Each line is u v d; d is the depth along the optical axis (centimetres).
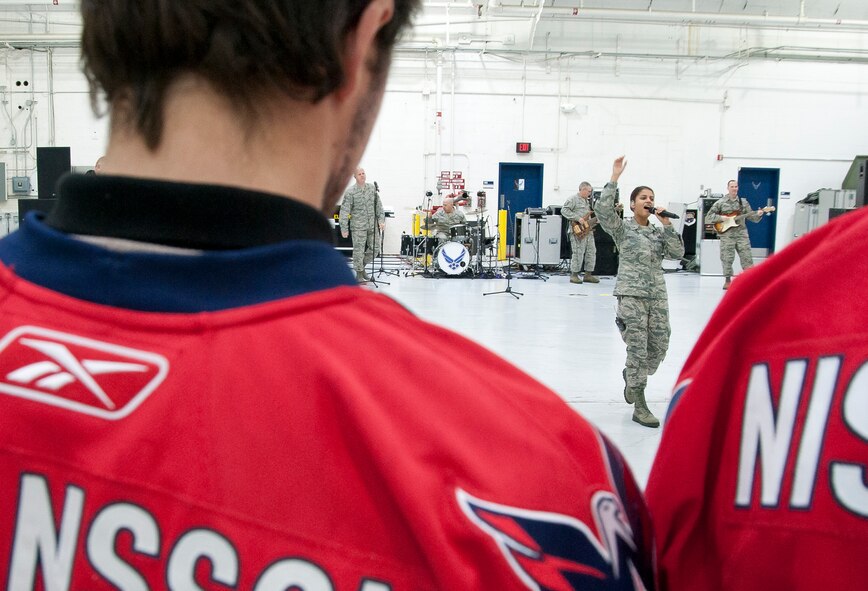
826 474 35
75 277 28
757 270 43
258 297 28
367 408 26
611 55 1198
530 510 27
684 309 696
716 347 42
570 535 28
